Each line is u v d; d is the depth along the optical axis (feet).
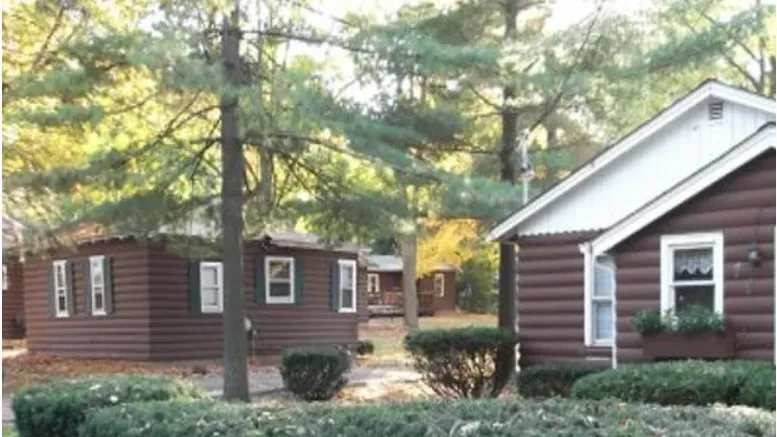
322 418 14.12
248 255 64.69
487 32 46.55
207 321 63.21
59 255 67.21
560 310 40.01
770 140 29.35
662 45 42.60
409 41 37.01
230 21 38.47
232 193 40.19
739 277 30.37
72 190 39.83
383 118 42.73
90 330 64.59
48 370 56.65
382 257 149.69
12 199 41.70
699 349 30.83
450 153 48.16
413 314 98.22
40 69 46.37
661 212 32.35
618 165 38.96
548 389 37.27
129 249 61.46
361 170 41.34
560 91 42.22
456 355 40.65
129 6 44.24
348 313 73.51
